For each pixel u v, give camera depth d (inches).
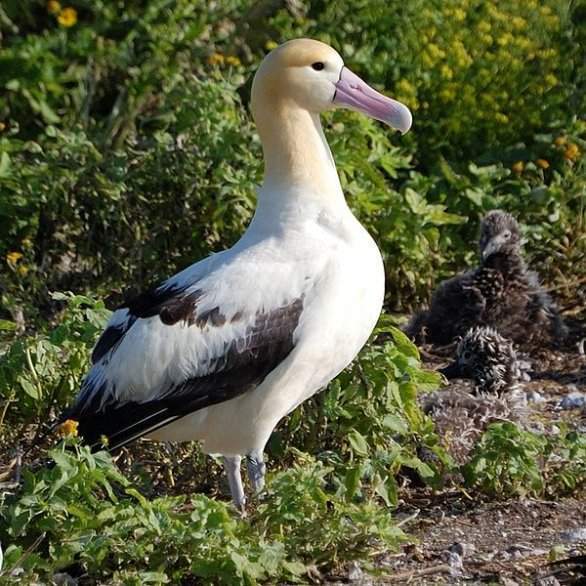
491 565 415.5
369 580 400.8
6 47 766.5
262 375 422.9
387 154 658.2
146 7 786.2
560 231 665.0
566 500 461.4
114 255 620.7
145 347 418.3
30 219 626.8
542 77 749.9
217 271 426.6
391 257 633.0
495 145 729.0
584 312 644.1
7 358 476.4
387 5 769.6
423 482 471.8
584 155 710.5
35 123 737.6
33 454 470.6
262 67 448.8
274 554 379.2
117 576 376.8
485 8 773.9
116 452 466.9
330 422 469.7
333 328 425.7
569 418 537.6
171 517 391.9
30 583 371.9
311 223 433.1
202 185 619.5
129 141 673.6
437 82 729.6
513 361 553.3
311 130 446.9
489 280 606.9
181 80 706.2
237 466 441.7
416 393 488.4
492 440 458.3
